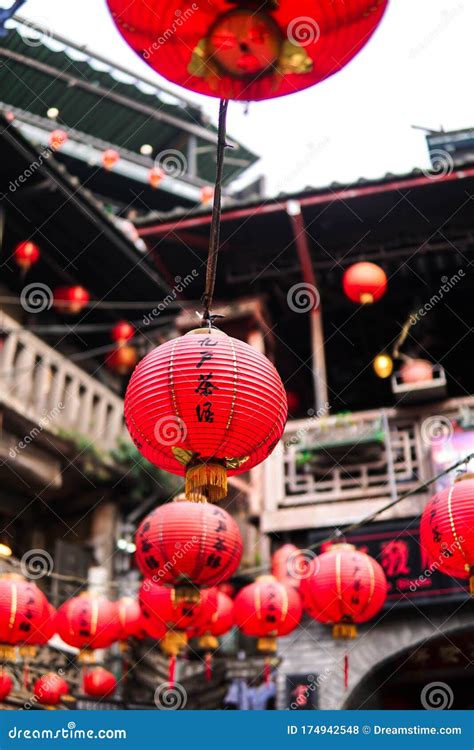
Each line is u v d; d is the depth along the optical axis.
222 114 5.07
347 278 12.70
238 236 14.54
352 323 15.99
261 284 15.14
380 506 12.02
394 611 11.55
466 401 12.48
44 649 13.51
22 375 14.62
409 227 14.38
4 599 8.77
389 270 14.96
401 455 12.80
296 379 17.11
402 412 12.66
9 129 14.15
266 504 12.55
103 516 16.58
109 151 17.83
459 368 16.56
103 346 18.86
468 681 12.91
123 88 20.31
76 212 15.95
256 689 12.18
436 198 13.74
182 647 15.62
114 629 9.80
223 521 7.78
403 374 12.85
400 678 13.05
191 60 4.75
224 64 4.77
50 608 9.37
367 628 11.66
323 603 8.73
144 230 14.29
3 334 15.15
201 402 5.04
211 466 5.20
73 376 15.90
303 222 14.09
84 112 20.16
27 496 16.55
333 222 14.35
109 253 17.11
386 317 15.82
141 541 7.78
